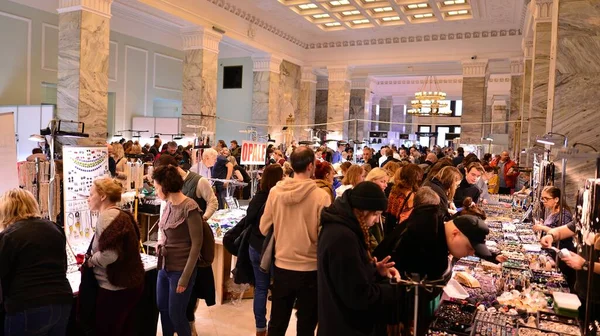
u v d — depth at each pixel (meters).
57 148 8.96
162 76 16.11
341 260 1.99
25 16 11.57
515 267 3.45
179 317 3.13
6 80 11.23
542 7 8.01
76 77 8.88
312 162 2.85
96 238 2.79
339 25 15.08
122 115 14.53
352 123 18.83
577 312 2.48
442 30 14.52
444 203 3.81
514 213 6.29
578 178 4.88
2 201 2.58
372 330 2.09
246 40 13.60
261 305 3.56
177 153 9.16
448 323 2.39
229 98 16.55
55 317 2.51
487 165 8.50
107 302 2.79
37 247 2.50
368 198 2.05
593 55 4.83
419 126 27.69
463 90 14.44
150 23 14.61
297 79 16.72
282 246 2.85
